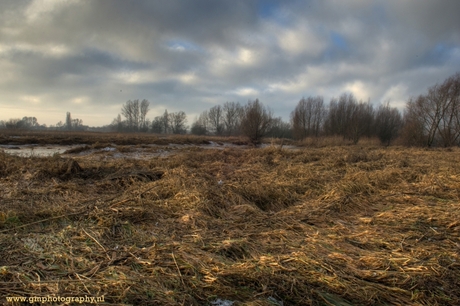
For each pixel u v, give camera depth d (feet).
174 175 22.85
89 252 10.14
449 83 92.43
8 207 13.94
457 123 92.63
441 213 15.23
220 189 18.98
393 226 13.76
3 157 26.40
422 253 10.75
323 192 20.10
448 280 8.97
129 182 21.24
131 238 11.46
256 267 9.36
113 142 72.33
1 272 8.44
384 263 9.96
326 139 103.96
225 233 12.48
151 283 8.31
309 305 7.73
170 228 12.75
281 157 43.04
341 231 13.29
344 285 8.57
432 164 33.73
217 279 8.52
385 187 21.98
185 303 7.49
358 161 39.17
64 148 58.75
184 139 92.63
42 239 10.98
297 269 9.36
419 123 98.53
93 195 17.60
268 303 7.65
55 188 18.28
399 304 7.91
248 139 99.30
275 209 17.06
